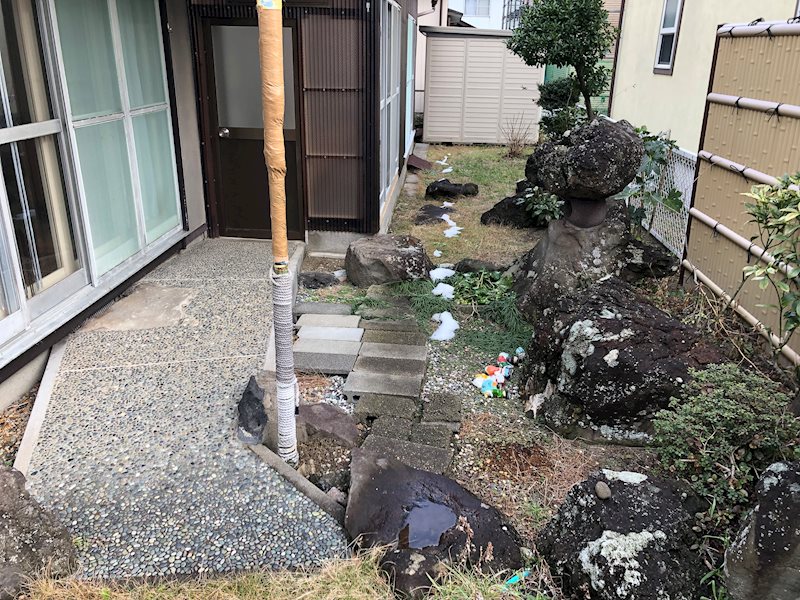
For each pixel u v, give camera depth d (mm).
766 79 4227
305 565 2443
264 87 2453
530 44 8836
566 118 10242
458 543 2473
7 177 3373
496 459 3289
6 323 3342
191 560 2441
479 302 5117
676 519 2412
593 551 2324
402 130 9422
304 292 5270
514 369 4207
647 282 5301
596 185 4578
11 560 2225
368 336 4500
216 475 2850
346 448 3215
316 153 5781
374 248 5426
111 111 4383
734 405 2826
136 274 4809
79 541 2504
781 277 3932
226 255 5535
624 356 3369
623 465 3244
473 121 13227
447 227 7520
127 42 4605
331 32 5426
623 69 9805
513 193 9180
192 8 5438
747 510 2383
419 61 15961
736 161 4613
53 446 3023
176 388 3486
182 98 5496
